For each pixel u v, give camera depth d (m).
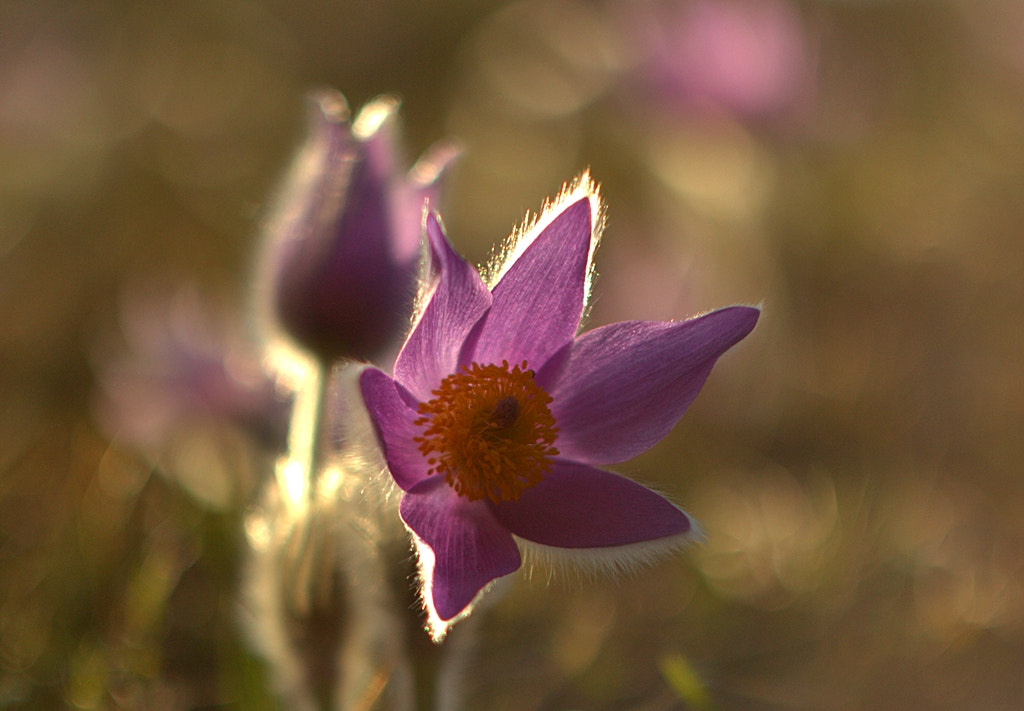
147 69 1.29
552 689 0.67
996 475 0.88
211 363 0.70
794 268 1.07
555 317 0.59
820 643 0.71
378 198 0.62
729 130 1.09
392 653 0.60
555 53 1.30
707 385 0.92
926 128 1.29
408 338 0.58
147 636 0.65
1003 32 1.40
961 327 1.01
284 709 0.62
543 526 0.59
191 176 1.16
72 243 1.04
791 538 0.73
